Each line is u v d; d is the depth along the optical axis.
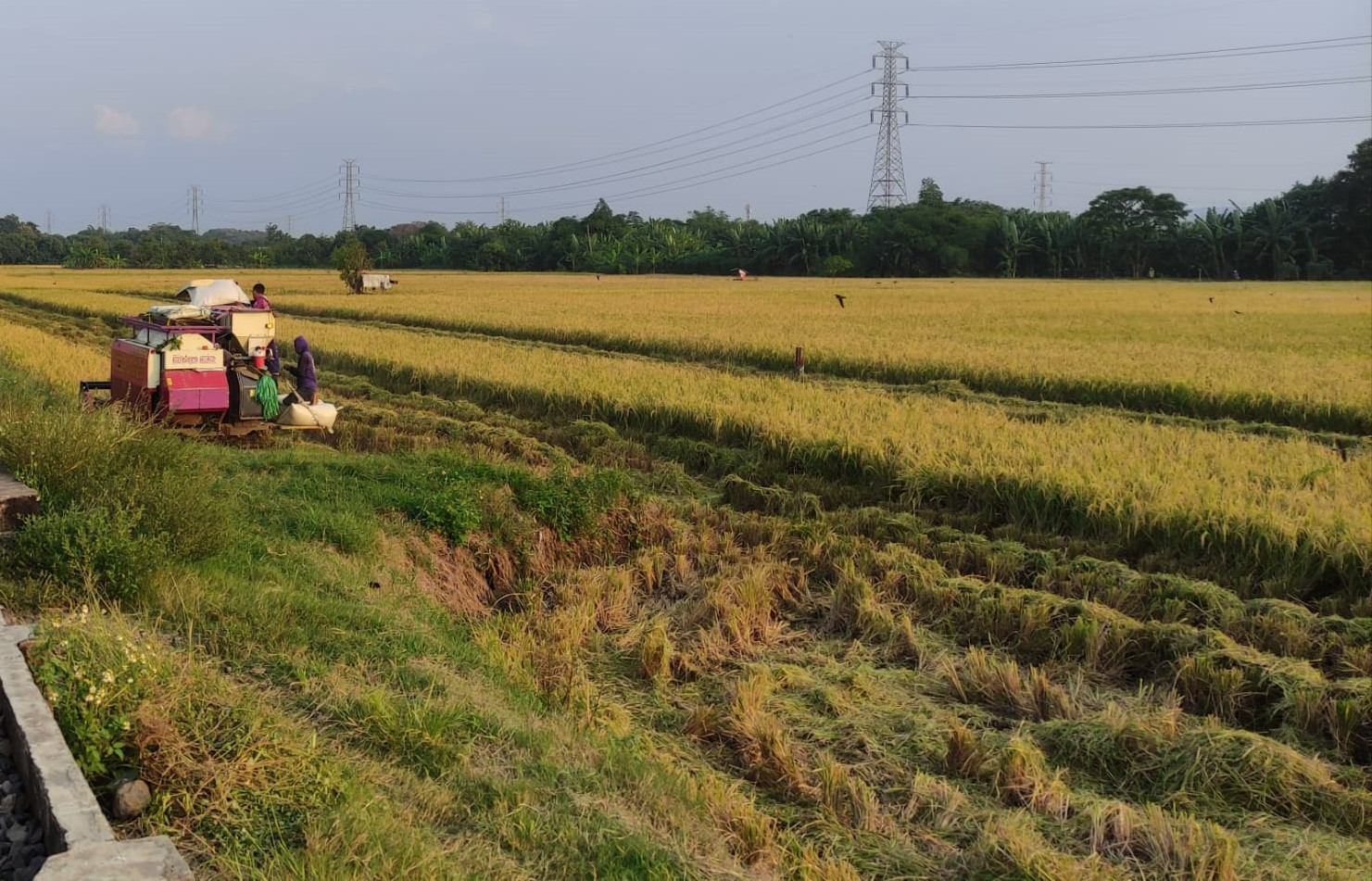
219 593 6.21
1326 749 6.31
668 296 51.94
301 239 126.31
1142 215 96.12
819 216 109.69
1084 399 19.06
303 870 3.63
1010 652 7.88
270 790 4.17
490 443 14.95
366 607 6.82
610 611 8.55
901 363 21.75
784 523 10.67
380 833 3.91
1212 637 7.46
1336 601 8.34
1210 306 46.91
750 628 8.25
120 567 6.00
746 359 24.02
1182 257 94.44
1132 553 9.90
